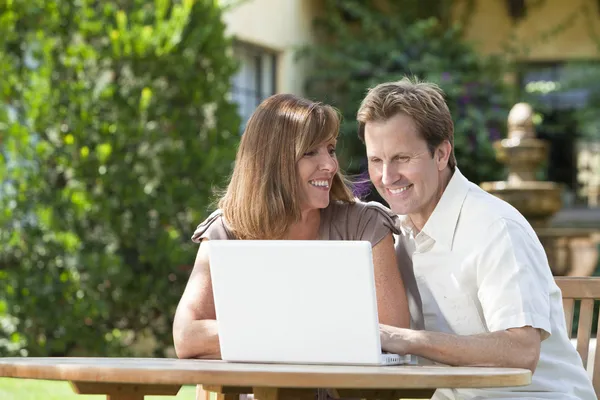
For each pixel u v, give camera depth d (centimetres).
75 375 267
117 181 752
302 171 367
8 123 734
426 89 351
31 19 753
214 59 809
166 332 793
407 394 300
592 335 882
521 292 326
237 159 374
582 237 966
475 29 1406
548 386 340
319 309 299
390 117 345
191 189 772
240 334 307
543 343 343
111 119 759
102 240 768
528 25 1395
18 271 743
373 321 295
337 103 1344
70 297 746
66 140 745
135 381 261
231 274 306
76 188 746
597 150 1465
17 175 744
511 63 1384
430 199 354
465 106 1340
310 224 380
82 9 772
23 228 747
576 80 1403
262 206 365
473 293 347
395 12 1409
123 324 795
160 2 793
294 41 1277
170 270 779
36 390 659
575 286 371
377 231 371
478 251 340
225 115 812
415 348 312
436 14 1405
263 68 1213
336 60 1299
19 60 754
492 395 343
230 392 290
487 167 1323
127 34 764
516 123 937
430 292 357
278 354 304
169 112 781
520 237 337
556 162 1494
